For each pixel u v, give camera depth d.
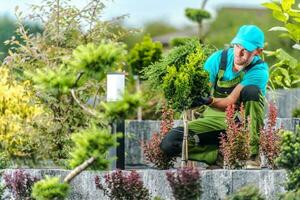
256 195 11.07
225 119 12.94
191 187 11.38
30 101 14.73
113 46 10.84
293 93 17.81
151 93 17.30
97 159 11.01
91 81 14.59
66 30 14.95
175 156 13.30
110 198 11.98
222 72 13.38
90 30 15.02
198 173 11.40
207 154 13.31
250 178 12.12
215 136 13.30
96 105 14.68
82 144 10.95
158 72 13.01
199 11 21.80
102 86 14.62
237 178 12.13
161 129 13.47
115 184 11.91
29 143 14.58
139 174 12.38
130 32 15.18
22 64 14.88
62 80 10.95
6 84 15.89
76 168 11.06
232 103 13.20
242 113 12.82
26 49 14.87
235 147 12.62
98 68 10.82
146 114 17.92
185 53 12.87
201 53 12.71
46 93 14.46
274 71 17.05
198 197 11.59
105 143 10.91
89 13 14.98
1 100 15.77
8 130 15.21
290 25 16.34
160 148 13.24
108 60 10.80
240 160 12.65
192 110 13.88
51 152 14.49
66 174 12.71
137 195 11.85
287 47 36.28
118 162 13.54
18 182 12.42
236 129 12.63
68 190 11.23
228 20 42.53
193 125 13.25
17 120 15.05
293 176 11.45
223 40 40.50
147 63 19.08
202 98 12.85
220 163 13.38
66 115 14.54
